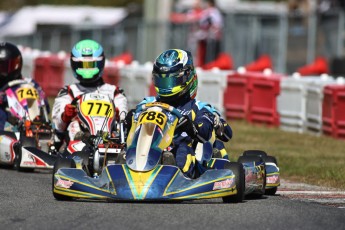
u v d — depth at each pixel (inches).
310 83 2233.0
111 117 1398.9
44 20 5118.1
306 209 1063.0
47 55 3435.0
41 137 1588.3
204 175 1063.0
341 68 2886.3
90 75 1521.9
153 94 2684.5
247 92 2420.0
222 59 2805.1
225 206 1055.0
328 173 1546.5
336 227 940.0
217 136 1237.7
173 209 1013.2
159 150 1090.1
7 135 1583.4
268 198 1203.2
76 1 6254.9
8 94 1669.5
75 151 1337.4
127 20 4448.8
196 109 1185.4
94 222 935.7
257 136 2145.7
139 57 3361.2
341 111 2122.3
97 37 3585.1
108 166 1074.1
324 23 2930.6
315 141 2074.3
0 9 6402.6
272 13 3213.6
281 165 1653.5
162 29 3277.6
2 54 1704.0
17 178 1393.9
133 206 1029.8
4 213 1003.9
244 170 1109.1
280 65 2962.6
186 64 1179.9
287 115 2314.2
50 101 2999.5
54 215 984.9
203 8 3422.7
